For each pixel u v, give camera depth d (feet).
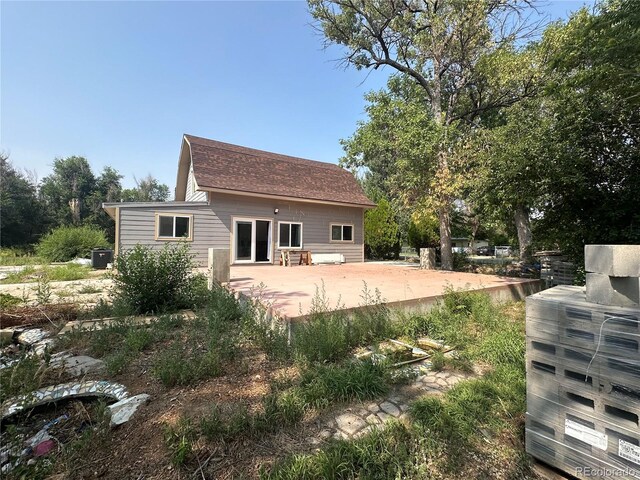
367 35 45.85
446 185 31.04
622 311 4.92
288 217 44.73
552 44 31.19
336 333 11.16
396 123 35.50
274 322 13.01
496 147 27.43
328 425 6.89
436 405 7.41
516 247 71.26
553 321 5.77
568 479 5.52
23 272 32.50
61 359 10.23
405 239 77.61
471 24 36.24
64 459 5.56
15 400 6.72
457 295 16.76
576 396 5.43
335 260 47.73
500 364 10.03
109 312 15.85
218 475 5.39
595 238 22.53
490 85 40.29
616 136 21.56
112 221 122.21
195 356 10.27
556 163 22.24
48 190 117.19
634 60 15.44
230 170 42.47
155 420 6.93
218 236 38.88
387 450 5.93
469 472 5.64
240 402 7.73
